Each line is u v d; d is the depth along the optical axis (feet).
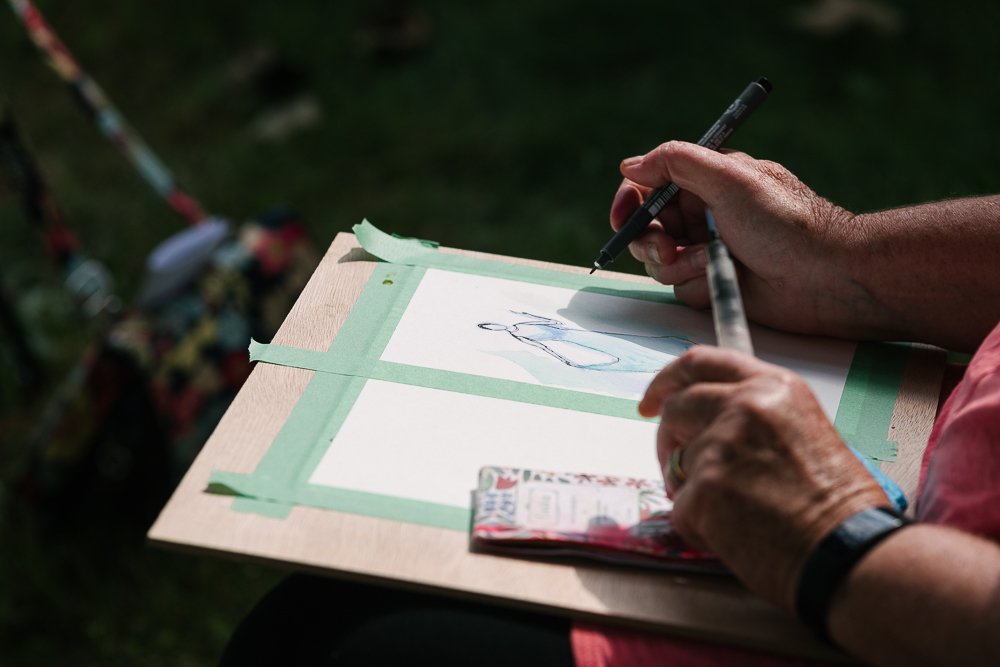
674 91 9.94
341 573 2.38
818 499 2.29
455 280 3.45
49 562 6.07
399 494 2.58
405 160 9.55
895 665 2.20
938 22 10.47
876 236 3.21
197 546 2.40
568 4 11.07
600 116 9.74
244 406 2.81
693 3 10.90
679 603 2.38
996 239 3.13
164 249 5.99
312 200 9.21
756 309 3.37
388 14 11.08
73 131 10.28
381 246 3.58
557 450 2.76
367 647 2.61
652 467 2.73
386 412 2.83
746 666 2.35
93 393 5.84
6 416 7.16
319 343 3.08
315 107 10.23
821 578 2.24
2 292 6.91
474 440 2.76
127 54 11.26
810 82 9.86
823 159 8.91
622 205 3.51
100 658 5.64
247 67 10.69
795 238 3.22
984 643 2.12
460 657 2.56
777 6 10.80
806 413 2.36
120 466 6.29
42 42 5.94
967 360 5.70
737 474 2.31
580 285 3.53
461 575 2.38
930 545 2.22
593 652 2.38
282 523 2.47
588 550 2.45
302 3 11.60
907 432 2.97
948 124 9.21
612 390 2.99
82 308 6.24
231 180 9.46
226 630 5.69
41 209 6.15
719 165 3.23
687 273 3.36
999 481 2.47
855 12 10.41
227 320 5.95
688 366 2.48
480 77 10.41
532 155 9.45
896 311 3.24
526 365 3.06
